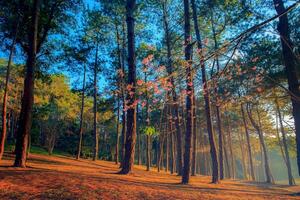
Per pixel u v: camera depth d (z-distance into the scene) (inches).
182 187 457.1
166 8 879.1
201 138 1925.4
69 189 324.2
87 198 291.4
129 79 577.9
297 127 386.0
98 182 390.0
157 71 242.7
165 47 841.5
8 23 650.8
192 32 783.1
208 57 205.5
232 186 626.5
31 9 644.7
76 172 518.3
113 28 1009.5
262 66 574.2
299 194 499.5
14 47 681.0
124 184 401.4
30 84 524.1
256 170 2714.1
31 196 285.4
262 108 1154.7
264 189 668.7
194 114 805.2
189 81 229.9
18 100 1310.3
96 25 983.6
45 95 1357.0
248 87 315.9
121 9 910.4
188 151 545.6
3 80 1238.9
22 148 508.1
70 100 1491.1
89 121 1815.9
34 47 536.7
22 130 512.4
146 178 573.9
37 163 709.9
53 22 682.2
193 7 684.1
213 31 753.6
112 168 890.1
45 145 1656.0
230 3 625.6
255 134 1638.8
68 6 681.6
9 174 390.0
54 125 1464.1
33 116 1242.6
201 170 2497.5
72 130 1801.2
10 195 283.6
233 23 598.9
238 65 277.0
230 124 1596.9
